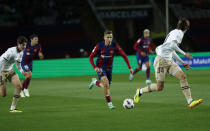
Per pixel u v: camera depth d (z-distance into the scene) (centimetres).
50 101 4475
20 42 3569
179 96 4653
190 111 3522
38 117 3372
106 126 2908
